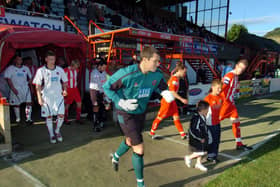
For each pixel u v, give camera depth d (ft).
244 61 13.57
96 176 10.91
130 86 8.90
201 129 11.22
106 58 27.53
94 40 30.01
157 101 24.59
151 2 69.62
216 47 56.29
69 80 18.62
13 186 9.75
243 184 9.97
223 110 14.16
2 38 17.16
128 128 9.27
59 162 12.26
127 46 32.32
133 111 9.41
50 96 14.49
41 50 26.66
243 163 12.31
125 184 10.29
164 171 11.61
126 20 53.83
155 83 9.47
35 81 13.93
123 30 23.17
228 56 60.70
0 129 13.52
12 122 19.70
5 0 31.24
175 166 12.22
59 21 30.91
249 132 18.92
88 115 21.07
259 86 41.91
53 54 14.08
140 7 67.62
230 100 14.19
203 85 27.50
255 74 60.80
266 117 24.43
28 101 19.08
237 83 14.44
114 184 10.24
